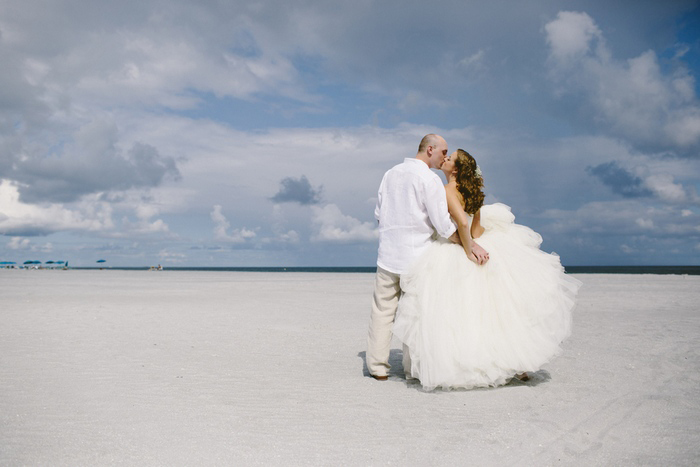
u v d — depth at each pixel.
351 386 4.59
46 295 15.57
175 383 4.56
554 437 3.18
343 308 11.82
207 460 2.81
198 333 7.66
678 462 2.75
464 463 2.78
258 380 4.74
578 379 4.76
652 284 21.80
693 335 7.27
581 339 6.97
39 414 3.59
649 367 5.19
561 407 3.86
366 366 5.46
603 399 4.05
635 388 4.37
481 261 4.68
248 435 3.22
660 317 9.59
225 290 19.33
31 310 10.71
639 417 3.57
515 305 4.64
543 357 4.56
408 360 4.85
